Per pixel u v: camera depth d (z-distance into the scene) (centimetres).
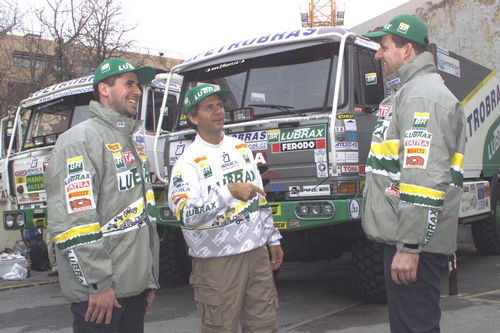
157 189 724
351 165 519
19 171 777
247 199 274
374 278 541
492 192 838
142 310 275
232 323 288
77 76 1683
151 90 755
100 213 254
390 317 262
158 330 490
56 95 797
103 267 239
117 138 264
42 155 746
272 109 559
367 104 563
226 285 286
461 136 254
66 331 504
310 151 518
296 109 549
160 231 683
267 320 299
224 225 285
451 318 480
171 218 589
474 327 448
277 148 536
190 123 304
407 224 237
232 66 609
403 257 240
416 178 237
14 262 848
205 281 290
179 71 655
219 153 299
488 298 557
